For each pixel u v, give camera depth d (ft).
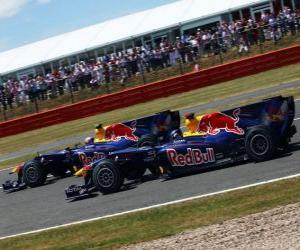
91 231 39.91
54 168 62.49
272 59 124.06
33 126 135.95
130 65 147.43
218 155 48.16
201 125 49.26
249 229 31.55
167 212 39.78
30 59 191.31
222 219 34.96
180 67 136.87
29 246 40.19
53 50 191.83
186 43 144.46
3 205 57.31
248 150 46.75
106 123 110.73
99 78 150.61
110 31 187.32
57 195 55.42
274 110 46.65
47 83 154.20
